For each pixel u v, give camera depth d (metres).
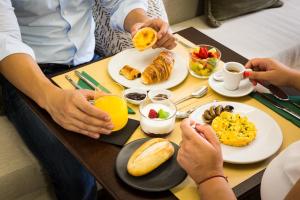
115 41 1.68
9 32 1.18
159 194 0.81
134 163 0.84
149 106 1.01
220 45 1.33
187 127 0.82
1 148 1.32
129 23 1.41
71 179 1.34
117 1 1.47
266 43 2.06
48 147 1.27
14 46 1.14
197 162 0.77
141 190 0.81
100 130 0.96
